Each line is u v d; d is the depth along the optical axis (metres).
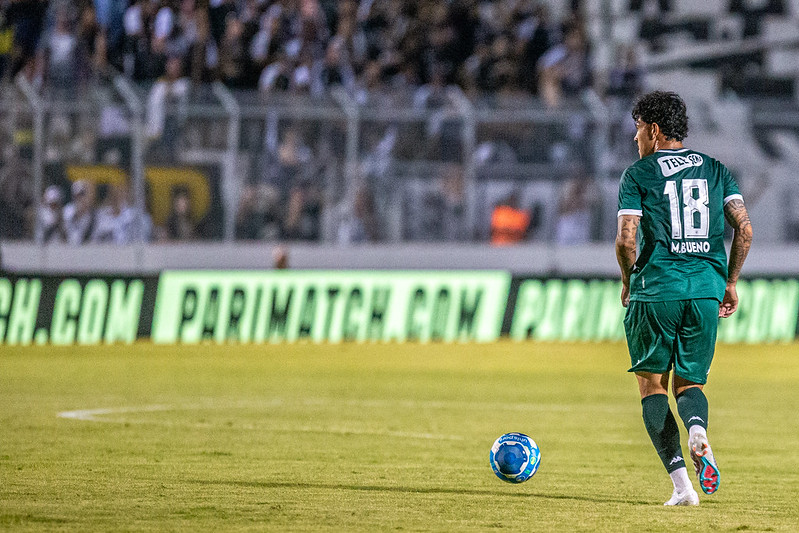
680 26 99.38
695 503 20.09
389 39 86.62
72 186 68.94
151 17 78.44
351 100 72.19
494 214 73.75
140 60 77.81
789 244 75.50
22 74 77.19
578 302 70.56
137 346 64.00
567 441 31.81
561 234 73.94
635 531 17.47
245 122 70.75
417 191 72.75
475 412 39.09
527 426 35.31
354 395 44.25
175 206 69.94
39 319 63.44
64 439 29.88
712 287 19.69
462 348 66.44
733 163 76.06
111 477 23.14
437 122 72.62
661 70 98.62
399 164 72.50
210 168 70.31
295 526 17.53
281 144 71.31
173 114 69.75
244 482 22.66
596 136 73.88
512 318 70.19
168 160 69.69
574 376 53.69
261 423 34.59
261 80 78.06
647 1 99.25
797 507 20.59
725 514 19.42
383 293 68.75
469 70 83.38
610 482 23.89
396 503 20.12
